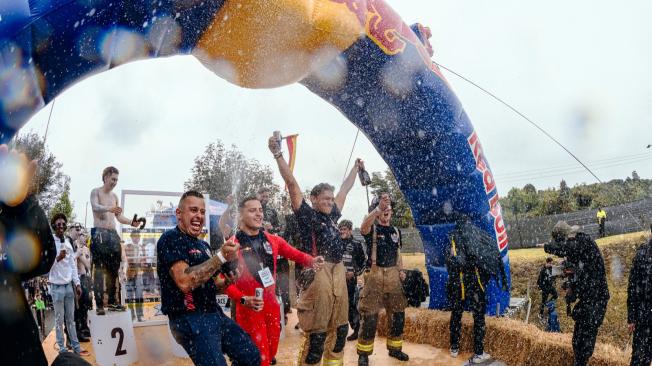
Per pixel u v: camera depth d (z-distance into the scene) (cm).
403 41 587
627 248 1275
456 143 661
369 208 526
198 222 324
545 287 950
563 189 3522
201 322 308
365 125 702
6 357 183
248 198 399
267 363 380
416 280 700
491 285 661
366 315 499
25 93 364
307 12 483
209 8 455
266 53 504
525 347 499
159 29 453
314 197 434
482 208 679
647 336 399
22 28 349
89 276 645
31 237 198
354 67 600
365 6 544
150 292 687
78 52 402
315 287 407
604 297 447
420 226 747
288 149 521
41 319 731
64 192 2152
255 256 391
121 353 508
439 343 593
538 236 2247
